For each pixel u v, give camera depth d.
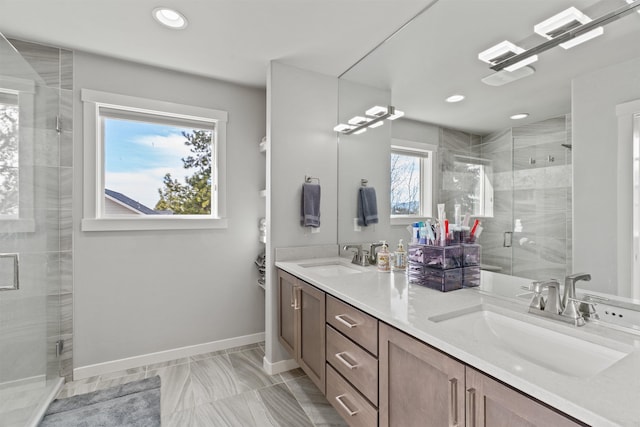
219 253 2.60
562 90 1.15
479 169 1.47
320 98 2.45
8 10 1.65
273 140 2.27
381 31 1.86
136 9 1.64
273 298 2.28
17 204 1.63
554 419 0.65
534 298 1.16
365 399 1.31
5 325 1.50
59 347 2.06
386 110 2.01
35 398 1.76
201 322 2.54
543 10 1.19
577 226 1.13
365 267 2.16
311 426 1.70
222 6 1.61
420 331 1.00
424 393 1.01
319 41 1.97
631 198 0.99
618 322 1.02
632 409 0.59
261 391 2.02
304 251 2.39
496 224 1.41
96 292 2.20
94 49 2.08
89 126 2.15
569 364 0.96
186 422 1.72
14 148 1.61
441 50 1.61
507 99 1.33
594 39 1.06
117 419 1.74
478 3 1.42
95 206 2.18
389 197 2.03
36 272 1.80
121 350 2.28
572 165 1.13
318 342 1.73
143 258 2.34
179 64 2.29
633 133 0.97
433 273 1.52
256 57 2.18
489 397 0.79
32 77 1.79
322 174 2.47
